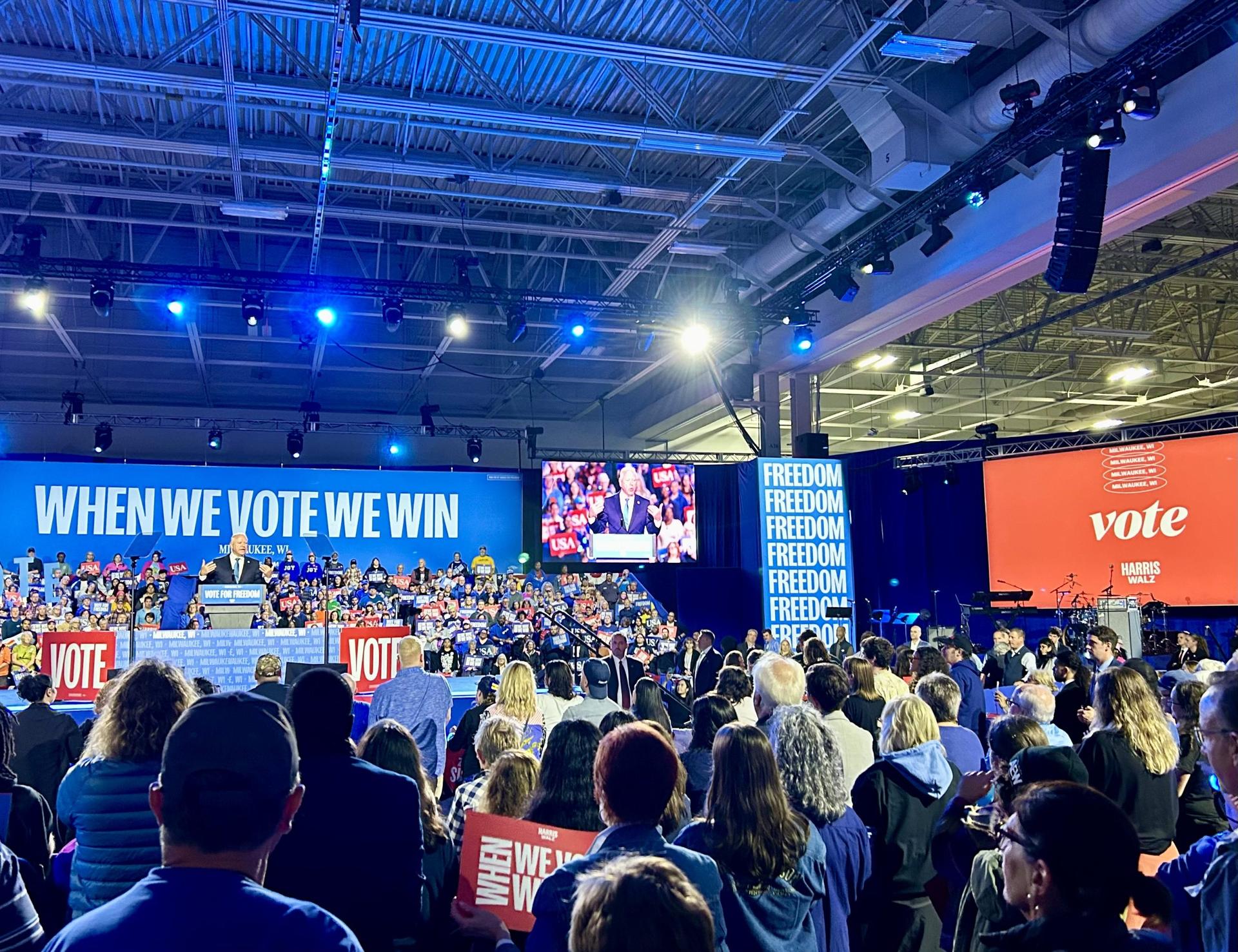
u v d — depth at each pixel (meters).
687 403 21.11
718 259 15.97
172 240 17.56
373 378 22.92
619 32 9.59
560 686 5.84
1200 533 16.77
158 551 19.02
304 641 8.14
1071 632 14.80
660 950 1.11
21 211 13.12
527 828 2.44
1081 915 1.42
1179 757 3.75
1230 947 1.63
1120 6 8.51
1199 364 21.59
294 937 1.26
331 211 13.05
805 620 17.02
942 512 20.72
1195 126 9.23
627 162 12.71
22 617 16.70
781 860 2.38
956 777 3.46
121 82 9.43
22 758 4.60
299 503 19.94
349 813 2.29
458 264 14.15
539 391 24.42
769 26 9.63
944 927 2.86
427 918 2.64
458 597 18.83
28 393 21.23
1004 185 11.84
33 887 2.71
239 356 20.52
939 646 9.90
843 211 12.88
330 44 9.63
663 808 2.17
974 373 21.17
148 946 1.22
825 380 21.73
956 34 9.78
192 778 1.33
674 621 18.39
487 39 8.43
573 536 19.78
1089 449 18.27
